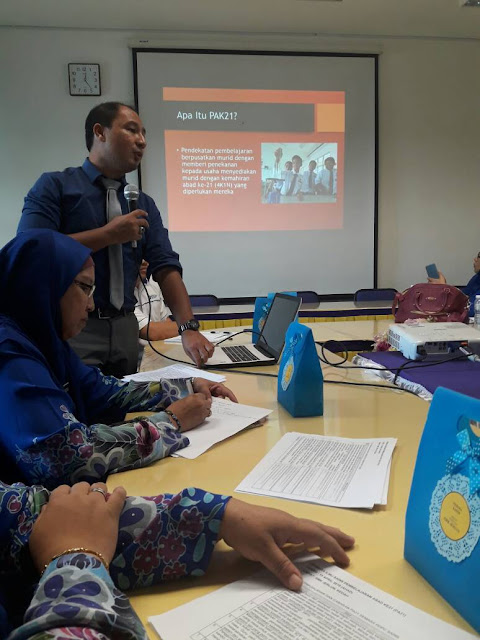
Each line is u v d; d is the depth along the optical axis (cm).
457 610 48
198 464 88
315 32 395
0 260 94
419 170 431
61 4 341
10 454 78
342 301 433
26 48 372
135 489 79
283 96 402
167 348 208
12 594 57
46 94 379
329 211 422
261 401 126
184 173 401
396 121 422
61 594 45
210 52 388
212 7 351
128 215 164
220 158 403
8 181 384
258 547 56
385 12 366
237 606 51
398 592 52
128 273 179
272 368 163
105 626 43
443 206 439
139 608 53
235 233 414
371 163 420
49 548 52
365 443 92
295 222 420
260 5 351
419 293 214
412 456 87
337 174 418
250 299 423
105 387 121
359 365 161
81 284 100
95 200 176
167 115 392
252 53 393
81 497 58
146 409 119
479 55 421
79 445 81
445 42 416
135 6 346
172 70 387
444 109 426
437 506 52
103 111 171
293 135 408
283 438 97
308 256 425
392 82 417
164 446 91
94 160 178
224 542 60
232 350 187
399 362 158
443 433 53
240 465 86
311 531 58
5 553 57
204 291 418
